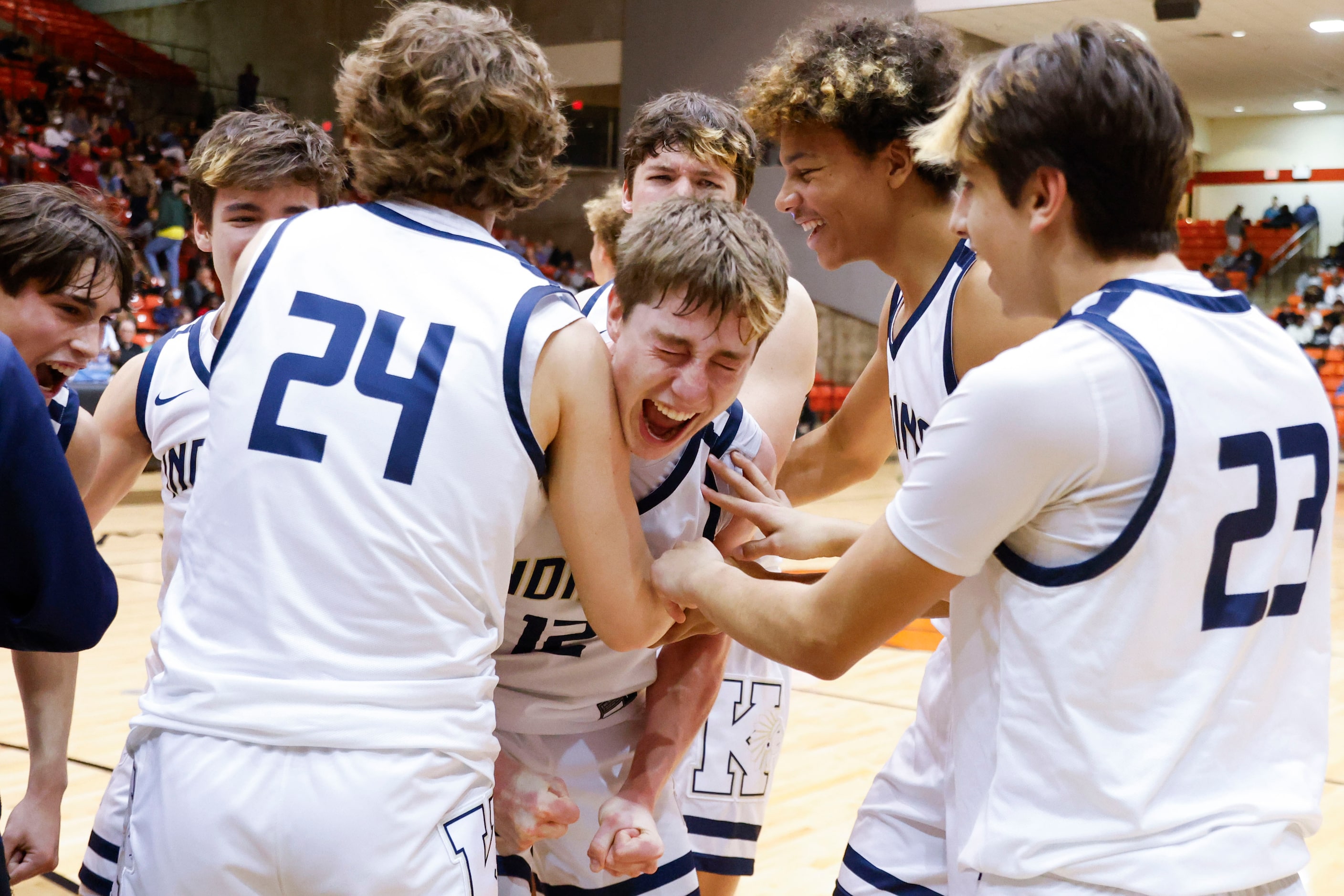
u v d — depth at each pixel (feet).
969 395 3.26
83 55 50.39
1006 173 3.38
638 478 4.30
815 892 8.42
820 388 42.24
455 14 3.84
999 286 3.59
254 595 3.47
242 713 3.37
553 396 3.65
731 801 6.17
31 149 40.83
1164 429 3.14
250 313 3.74
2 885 3.48
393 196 3.95
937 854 5.14
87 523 3.60
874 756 11.56
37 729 5.21
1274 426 3.32
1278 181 63.00
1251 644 3.33
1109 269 3.40
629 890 4.68
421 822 3.39
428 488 3.49
